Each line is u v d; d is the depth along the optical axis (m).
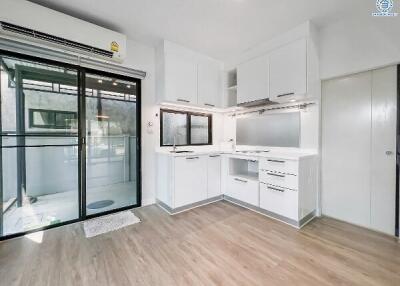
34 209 2.31
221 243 1.97
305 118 2.73
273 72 2.66
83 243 1.97
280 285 1.41
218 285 1.42
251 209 2.88
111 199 2.87
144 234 2.16
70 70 2.42
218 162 3.26
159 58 2.92
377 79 2.19
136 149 3.01
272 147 3.11
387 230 2.15
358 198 2.36
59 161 2.43
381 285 1.40
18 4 1.81
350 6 2.08
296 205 2.29
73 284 1.42
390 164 2.12
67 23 2.06
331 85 2.55
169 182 2.77
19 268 1.59
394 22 2.01
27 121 2.21
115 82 2.81
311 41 2.39
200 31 2.57
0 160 2.08
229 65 3.42
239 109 3.56
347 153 2.44
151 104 3.07
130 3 2.03
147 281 1.46
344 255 1.76
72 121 2.46
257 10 2.14
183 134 3.48
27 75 2.19
